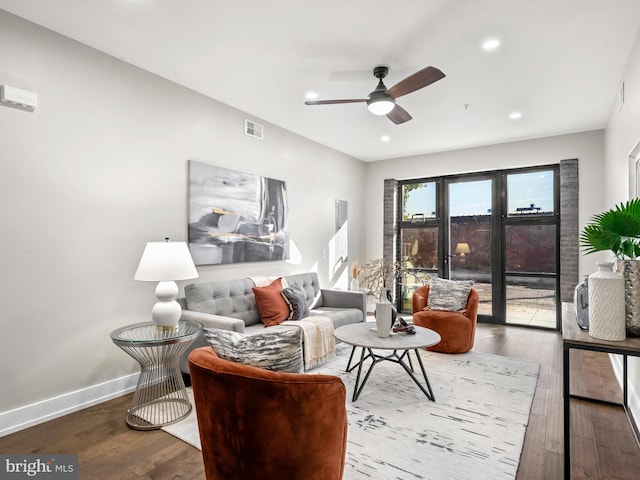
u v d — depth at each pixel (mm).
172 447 2164
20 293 2432
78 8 2340
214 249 3732
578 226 4848
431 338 2865
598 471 1935
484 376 3297
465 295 4215
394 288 6332
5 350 2361
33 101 2465
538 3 2266
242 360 1594
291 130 4816
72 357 2680
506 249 5535
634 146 2758
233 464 1446
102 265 2865
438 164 5922
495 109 4055
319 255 5398
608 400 2791
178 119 3441
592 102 3850
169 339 2402
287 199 4734
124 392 2969
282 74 3246
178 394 2852
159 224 3270
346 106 3990
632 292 1807
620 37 2637
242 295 3719
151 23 2510
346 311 4234
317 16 2426
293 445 1396
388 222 6367
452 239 5980
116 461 2025
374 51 2854
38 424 2461
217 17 2439
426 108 4023
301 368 1732
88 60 2791
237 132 4059
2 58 2357
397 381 3176
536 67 3094
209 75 3275
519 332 5016
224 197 3852
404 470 1923
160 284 2729
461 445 2164
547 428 2389
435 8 2326
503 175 5543
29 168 2477
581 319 2035
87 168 2779
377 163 6535
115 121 2957
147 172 3182
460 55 2904
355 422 2443
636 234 1826
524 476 1891
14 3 2289
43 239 2541
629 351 1681
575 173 4863
